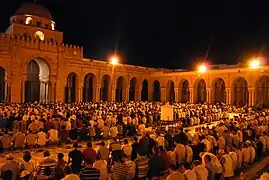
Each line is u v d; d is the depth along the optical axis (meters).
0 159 14.55
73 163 10.85
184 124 28.12
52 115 23.53
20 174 9.12
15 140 16.64
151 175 11.12
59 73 46.78
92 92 54.62
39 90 52.16
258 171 13.09
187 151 12.63
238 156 12.89
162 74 60.62
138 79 60.66
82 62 50.47
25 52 43.00
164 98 60.44
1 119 21.00
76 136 19.28
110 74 55.03
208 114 33.44
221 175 10.91
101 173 9.93
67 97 53.41
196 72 54.91
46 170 9.69
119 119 24.66
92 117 23.91
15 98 41.81
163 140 14.49
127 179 10.27
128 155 12.97
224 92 58.81
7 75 41.22
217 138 15.45
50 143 18.09
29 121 20.56
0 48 40.50
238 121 22.59
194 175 9.16
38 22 48.91
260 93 52.88
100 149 12.11
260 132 19.20
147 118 27.61
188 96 62.06
